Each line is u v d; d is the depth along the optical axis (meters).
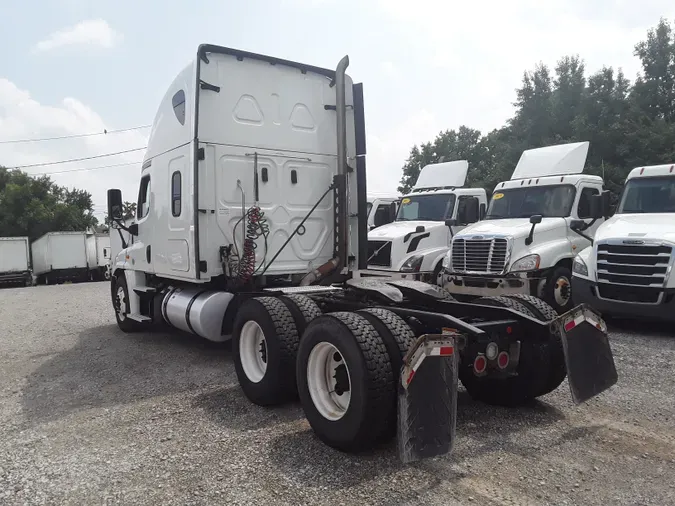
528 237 10.18
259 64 7.25
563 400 5.48
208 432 4.80
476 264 10.57
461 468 3.96
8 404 5.93
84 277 36.84
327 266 7.62
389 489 3.65
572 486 3.67
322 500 3.53
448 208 13.17
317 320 4.49
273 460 4.16
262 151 7.25
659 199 9.71
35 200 48.59
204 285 7.55
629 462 4.04
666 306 8.29
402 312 4.83
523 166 12.35
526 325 4.89
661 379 6.07
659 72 27.62
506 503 3.45
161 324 9.31
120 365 7.45
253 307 5.60
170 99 7.54
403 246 12.16
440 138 49.78
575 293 9.34
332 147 7.91
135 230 8.94
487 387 5.36
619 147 26.55
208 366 7.16
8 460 4.36
